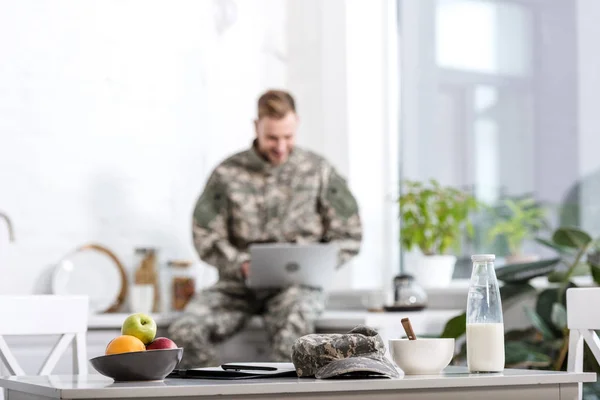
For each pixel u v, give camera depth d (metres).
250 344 4.39
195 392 1.66
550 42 4.91
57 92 4.57
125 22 4.77
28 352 3.88
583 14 4.79
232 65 5.10
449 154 5.22
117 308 4.59
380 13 5.25
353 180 5.13
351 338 1.93
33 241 4.46
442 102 5.26
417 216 4.91
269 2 5.27
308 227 4.48
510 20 5.06
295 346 1.94
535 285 4.41
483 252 5.04
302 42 5.28
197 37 4.98
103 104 4.68
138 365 1.84
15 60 4.47
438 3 5.28
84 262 4.55
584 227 4.71
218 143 5.02
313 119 5.24
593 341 2.50
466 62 5.20
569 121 4.82
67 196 4.55
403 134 5.30
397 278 4.50
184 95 4.92
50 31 4.57
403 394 1.77
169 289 4.67
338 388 1.71
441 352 1.97
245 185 4.50
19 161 4.45
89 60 4.66
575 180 4.77
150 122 4.81
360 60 5.19
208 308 4.27
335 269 4.28
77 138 4.60
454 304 4.67
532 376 1.84
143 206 4.76
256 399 1.69
